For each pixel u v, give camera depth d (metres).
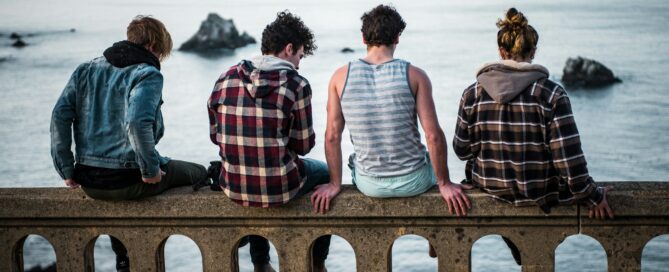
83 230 4.01
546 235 3.75
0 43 105.00
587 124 50.72
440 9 140.75
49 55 93.88
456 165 34.41
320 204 3.80
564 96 3.47
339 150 3.81
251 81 3.66
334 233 3.89
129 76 3.71
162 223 3.95
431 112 3.65
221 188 3.88
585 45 88.56
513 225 3.76
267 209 3.86
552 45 89.50
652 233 3.70
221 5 158.88
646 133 47.19
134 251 4.01
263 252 4.28
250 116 3.65
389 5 3.75
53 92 68.56
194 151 45.69
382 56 3.73
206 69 82.94
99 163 3.80
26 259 22.94
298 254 3.93
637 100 57.69
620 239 3.72
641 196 3.62
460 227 3.80
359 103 3.67
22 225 4.04
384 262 3.89
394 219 3.83
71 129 3.84
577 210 3.67
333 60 80.19
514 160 3.58
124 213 3.93
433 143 3.65
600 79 62.88
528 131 3.53
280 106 3.64
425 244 24.34
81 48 100.00
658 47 85.44
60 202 3.95
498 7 141.12
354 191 3.88
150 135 3.60
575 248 23.69
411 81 3.66
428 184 3.80
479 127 3.63
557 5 141.88
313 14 134.88
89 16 141.75
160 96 3.74
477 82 3.63
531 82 3.50
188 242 24.61
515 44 3.50
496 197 3.68
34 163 42.44
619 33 98.38
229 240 3.95
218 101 3.72
